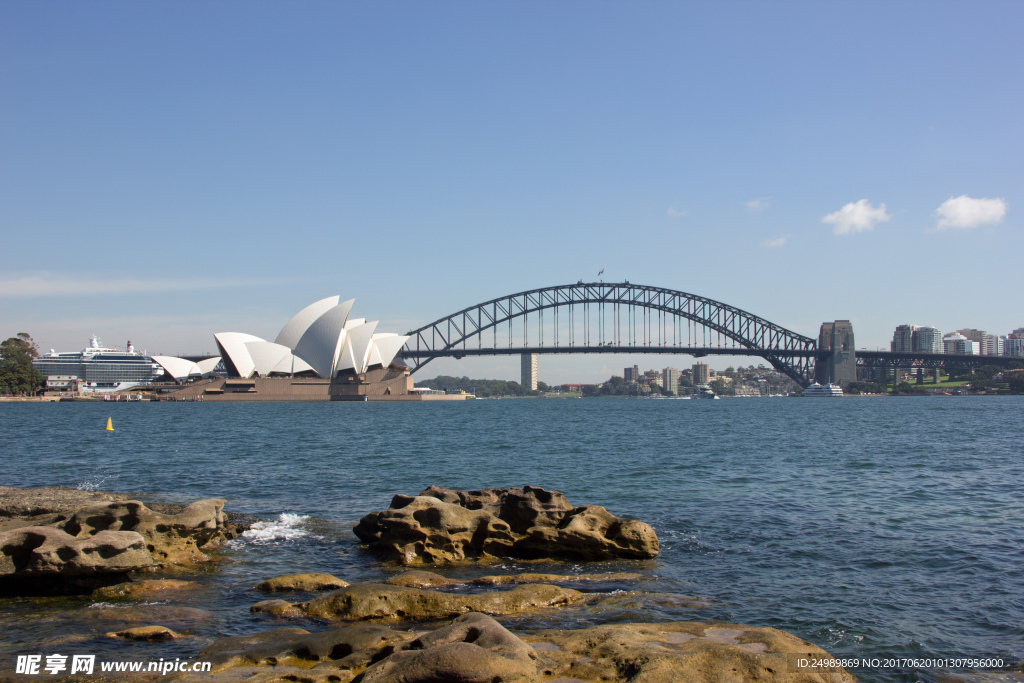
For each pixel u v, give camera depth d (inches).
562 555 571.2
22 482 1012.5
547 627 393.4
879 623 410.0
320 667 309.4
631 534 568.4
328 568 542.6
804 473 1107.9
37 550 451.5
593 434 2190.0
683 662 300.0
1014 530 661.9
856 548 595.8
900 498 851.4
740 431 2341.3
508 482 1015.0
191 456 1396.4
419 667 264.2
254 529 660.1
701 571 528.4
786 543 615.5
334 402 5940.0
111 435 2065.7
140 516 550.0
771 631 354.9
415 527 577.0
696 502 827.4
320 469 1175.6
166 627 391.5
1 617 411.2
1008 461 1290.6
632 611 425.1
